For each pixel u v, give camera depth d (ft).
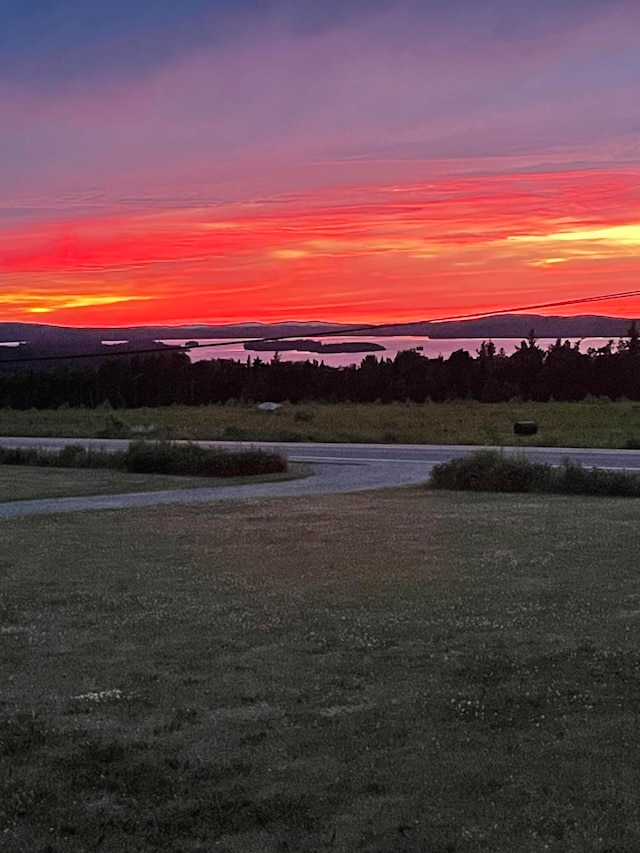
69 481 89.92
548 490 75.82
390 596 36.68
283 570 42.86
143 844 16.24
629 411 187.11
